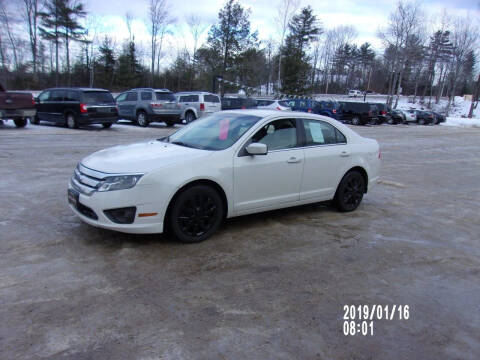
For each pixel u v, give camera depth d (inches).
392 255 172.1
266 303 125.4
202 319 114.3
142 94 695.7
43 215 196.7
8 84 1633.9
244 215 201.9
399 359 102.5
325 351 103.6
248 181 180.4
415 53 2059.5
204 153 170.9
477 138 906.7
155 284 133.3
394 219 227.1
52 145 431.2
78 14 1732.3
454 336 114.4
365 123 1154.7
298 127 203.9
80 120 584.7
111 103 616.7
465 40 2287.2
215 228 175.0
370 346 107.1
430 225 220.8
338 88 3344.0
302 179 202.4
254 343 104.7
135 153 172.9
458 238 201.8
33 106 581.0
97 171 157.1
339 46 3127.5
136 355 97.2
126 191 150.4
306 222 210.1
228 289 133.0
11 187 249.0
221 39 1286.9
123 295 125.1
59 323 108.7
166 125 749.9
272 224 203.5
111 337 103.7
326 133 218.1
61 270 139.5
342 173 222.2
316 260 161.5
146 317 113.7
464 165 481.7
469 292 142.5
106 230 179.3
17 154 364.8
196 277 140.2
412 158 516.1
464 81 3137.3
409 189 319.9
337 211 234.8
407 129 1121.4
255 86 1366.9
